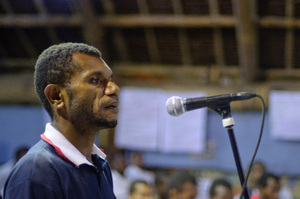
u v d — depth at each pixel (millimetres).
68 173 1435
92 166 1515
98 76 1550
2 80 5750
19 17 5094
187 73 5418
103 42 5129
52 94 1546
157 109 5547
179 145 5539
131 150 5621
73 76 1528
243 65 5027
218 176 5484
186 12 4781
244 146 5441
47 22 5039
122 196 4832
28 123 5852
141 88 5570
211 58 5250
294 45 4855
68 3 4859
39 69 1574
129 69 5535
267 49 4969
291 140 5332
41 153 1435
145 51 5340
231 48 5059
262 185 4324
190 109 1779
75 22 4992
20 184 1347
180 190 3715
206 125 5586
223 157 5508
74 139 1554
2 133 5891
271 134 5367
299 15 4551
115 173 5062
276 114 5297
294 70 5141
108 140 5559
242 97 1762
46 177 1375
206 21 4742
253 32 4633
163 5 4762
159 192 4871
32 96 5727
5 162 5824
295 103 5227
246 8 4309
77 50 1567
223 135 5535
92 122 1526
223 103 1764
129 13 4902
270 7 4539
